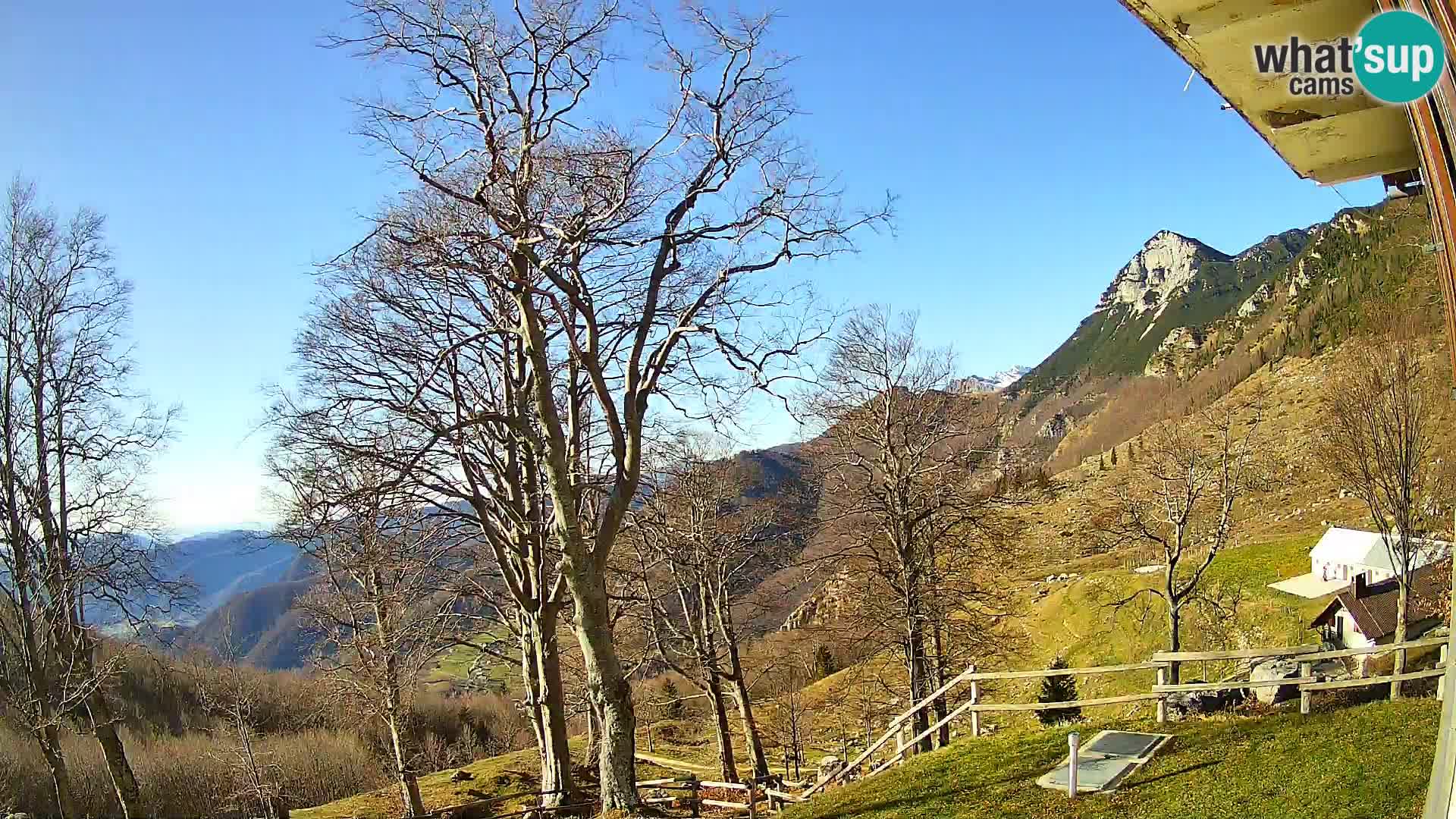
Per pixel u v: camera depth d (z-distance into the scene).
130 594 19.41
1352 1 4.20
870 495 24.28
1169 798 12.60
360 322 17.12
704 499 24.58
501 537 18.33
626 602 22.69
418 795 22.62
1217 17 4.47
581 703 23.45
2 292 19.19
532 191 13.65
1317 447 37.22
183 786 30.02
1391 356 26.84
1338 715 14.81
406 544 19.12
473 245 13.47
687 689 40.41
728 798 22.22
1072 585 48.69
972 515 24.19
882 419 24.55
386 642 21.91
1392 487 25.80
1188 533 32.91
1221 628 36.41
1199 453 32.19
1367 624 32.44
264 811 28.50
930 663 25.41
